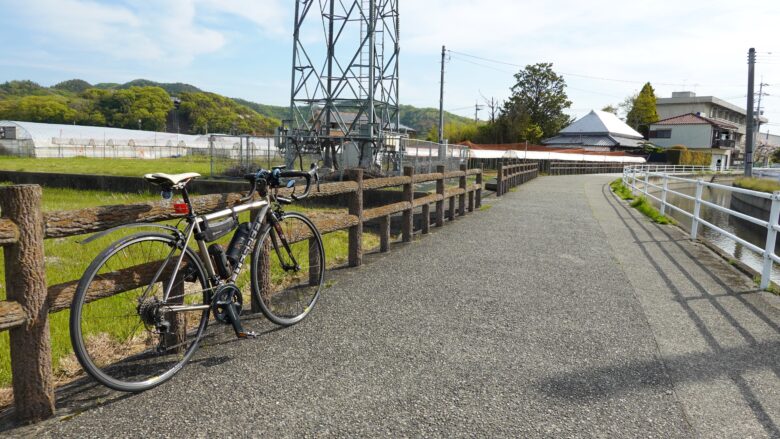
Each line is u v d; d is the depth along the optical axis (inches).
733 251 531.2
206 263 116.2
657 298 177.3
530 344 131.6
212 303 116.2
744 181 1013.8
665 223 382.0
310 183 156.7
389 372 113.2
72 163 1197.7
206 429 88.8
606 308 164.1
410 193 275.9
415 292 177.6
